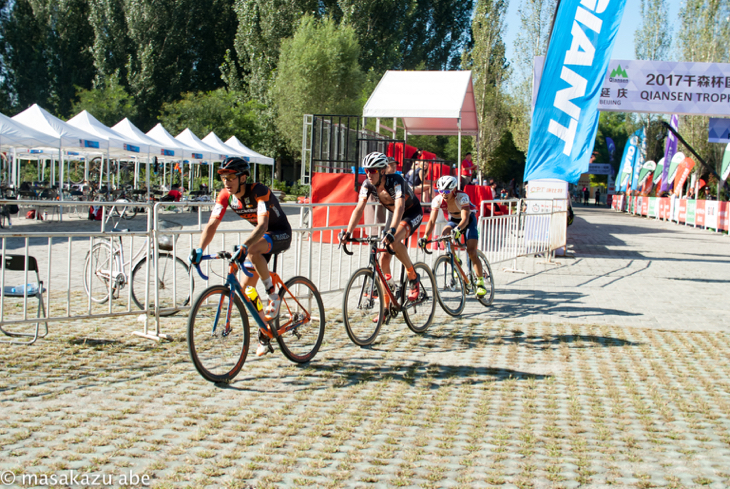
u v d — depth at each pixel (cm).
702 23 2583
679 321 645
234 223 1588
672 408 376
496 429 332
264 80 3531
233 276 402
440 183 591
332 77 3070
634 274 1009
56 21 3962
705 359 497
